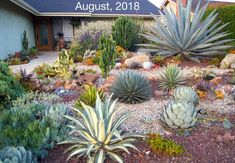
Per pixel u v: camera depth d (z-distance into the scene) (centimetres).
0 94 444
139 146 322
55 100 514
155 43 999
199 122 391
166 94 536
